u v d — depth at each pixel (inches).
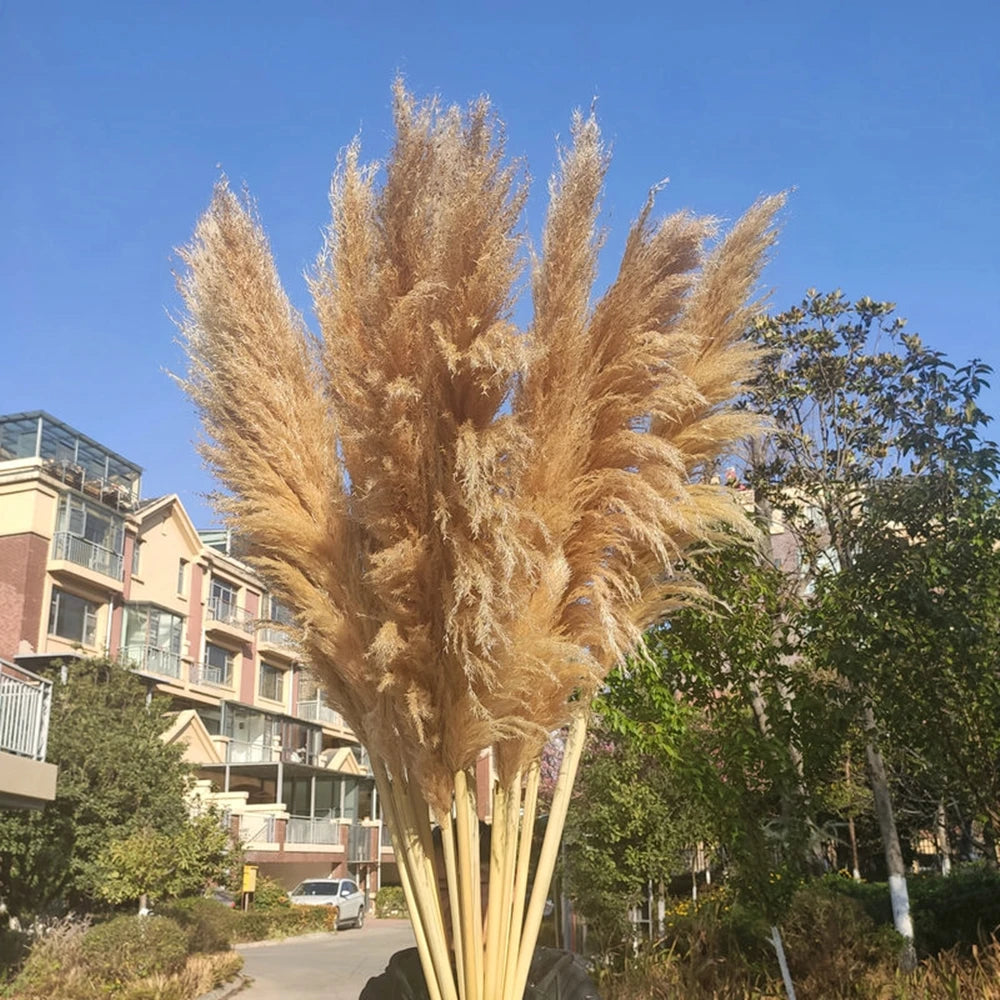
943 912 339.0
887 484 289.6
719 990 247.6
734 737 215.2
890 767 356.8
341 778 1359.5
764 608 232.1
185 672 1216.2
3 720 437.1
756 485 360.2
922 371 280.1
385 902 1337.4
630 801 372.2
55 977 506.3
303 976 667.4
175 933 573.6
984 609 244.1
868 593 245.0
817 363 366.9
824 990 262.1
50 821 621.0
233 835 995.3
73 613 1048.2
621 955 313.9
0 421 1078.4
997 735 237.6
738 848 213.3
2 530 1002.1
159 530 1206.9
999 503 249.9
